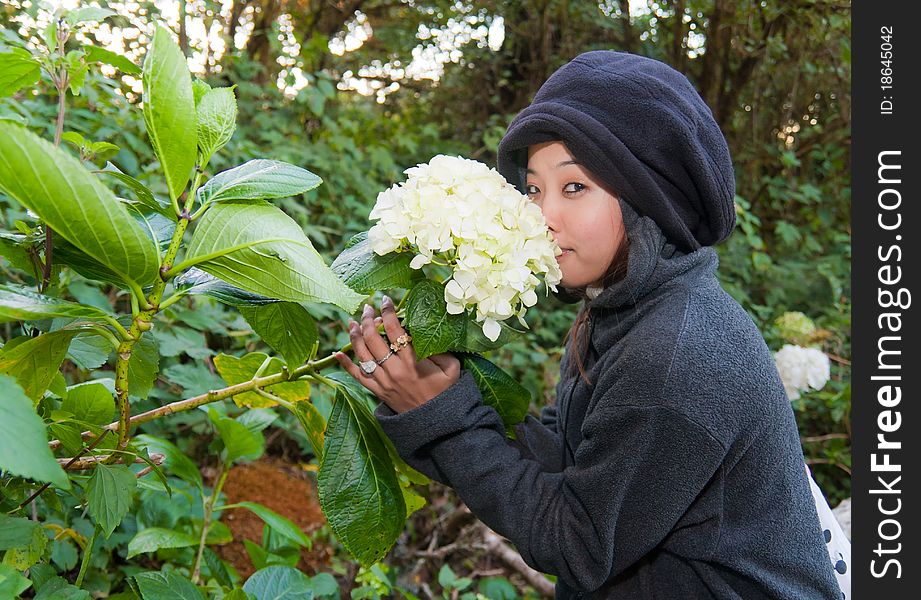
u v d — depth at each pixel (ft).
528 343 11.78
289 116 14.08
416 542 8.93
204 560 5.26
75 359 3.92
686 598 4.08
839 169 18.21
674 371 3.70
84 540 4.74
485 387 4.30
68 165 2.55
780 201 18.02
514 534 4.05
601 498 3.79
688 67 17.53
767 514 4.00
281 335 3.74
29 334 3.81
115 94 8.07
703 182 4.03
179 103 2.98
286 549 6.18
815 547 4.19
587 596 4.47
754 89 17.52
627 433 3.75
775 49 16.51
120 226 2.76
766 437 3.92
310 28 17.31
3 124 2.41
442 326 3.65
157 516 5.70
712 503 3.92
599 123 3.93
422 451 4.14
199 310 7.27
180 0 7.58
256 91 12.61
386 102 19.36
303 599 4.56
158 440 4.91
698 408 3.66
